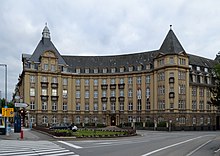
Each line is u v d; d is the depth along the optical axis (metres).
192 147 25.88
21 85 86.69
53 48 84.19
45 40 83.88
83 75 85.38
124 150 22.06
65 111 82.56
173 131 65.56
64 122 81.94
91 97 84.88
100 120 83.62
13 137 34.69
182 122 70.56
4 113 35.88
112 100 83.00
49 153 19.12
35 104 77.94
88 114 84.38
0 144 25.67
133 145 26.94
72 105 83.88
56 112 80.56
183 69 72.44
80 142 29.75
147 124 72.56
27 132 46.53
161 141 33.19
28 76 77.81
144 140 34.66
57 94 81.19
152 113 75.62
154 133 54.31
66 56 88.25
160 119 72.50
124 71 83.06
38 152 19.59
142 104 78.44
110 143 29.02
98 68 85.75
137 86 80.12
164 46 74.81
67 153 19.31
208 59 89.69
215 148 25.02
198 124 74.38
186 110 71.62
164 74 72.31
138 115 78.81
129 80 81.81
